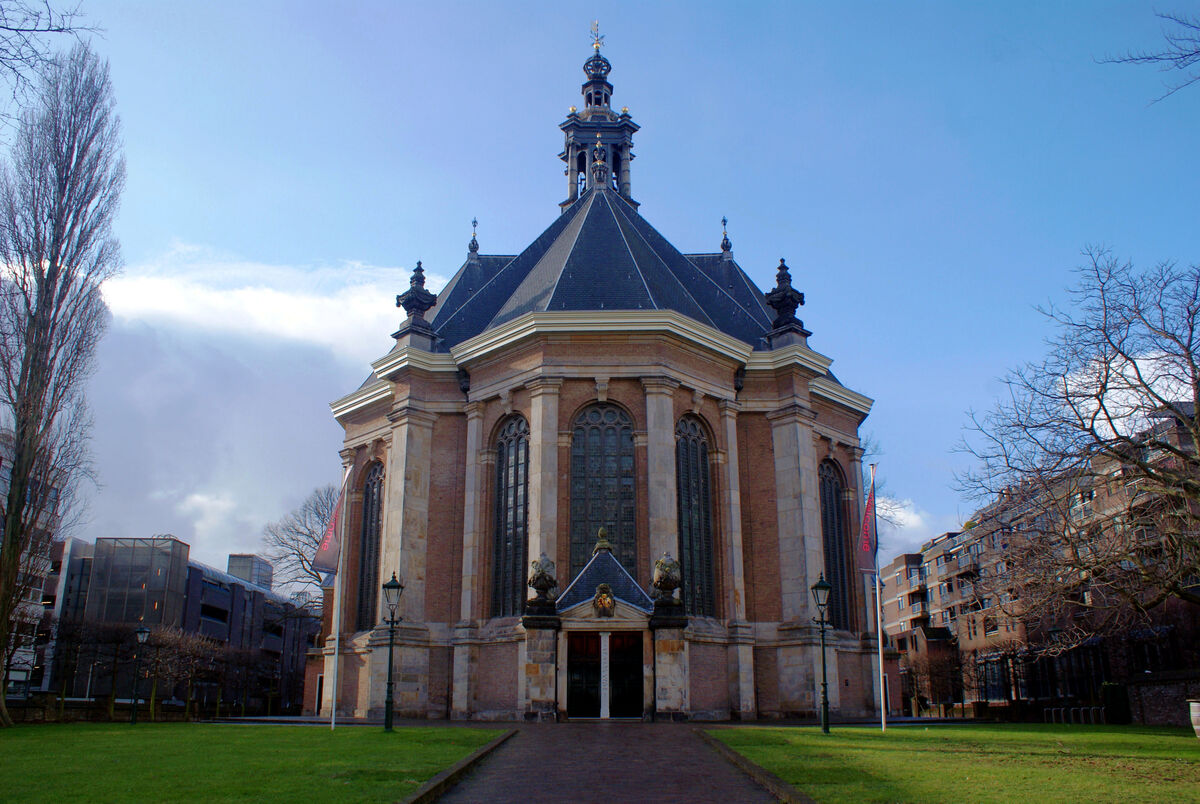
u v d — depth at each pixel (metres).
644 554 40.19
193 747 23.17
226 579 123.69
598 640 36.66
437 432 46.28
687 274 55.25
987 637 80.88
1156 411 26.45
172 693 91.25
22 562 40.34
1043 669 70.69
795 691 41.91
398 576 42.88
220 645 100.94
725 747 21.83
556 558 39.66
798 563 43.59
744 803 13.91
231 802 12.97
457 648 41.69
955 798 13.66
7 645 38.72
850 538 50.19
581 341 42.56
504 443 44.25
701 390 44.03
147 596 105.69
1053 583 26.38
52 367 40.47
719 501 43.81
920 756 20.47
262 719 47.09
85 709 55.22
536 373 42.22
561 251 49.47
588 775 17.31
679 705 35.28
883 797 13.72
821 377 49.84
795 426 45.41
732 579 42.47
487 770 18.17
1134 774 17.17
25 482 39.03
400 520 43.75
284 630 125.44
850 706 45.47
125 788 14.62
